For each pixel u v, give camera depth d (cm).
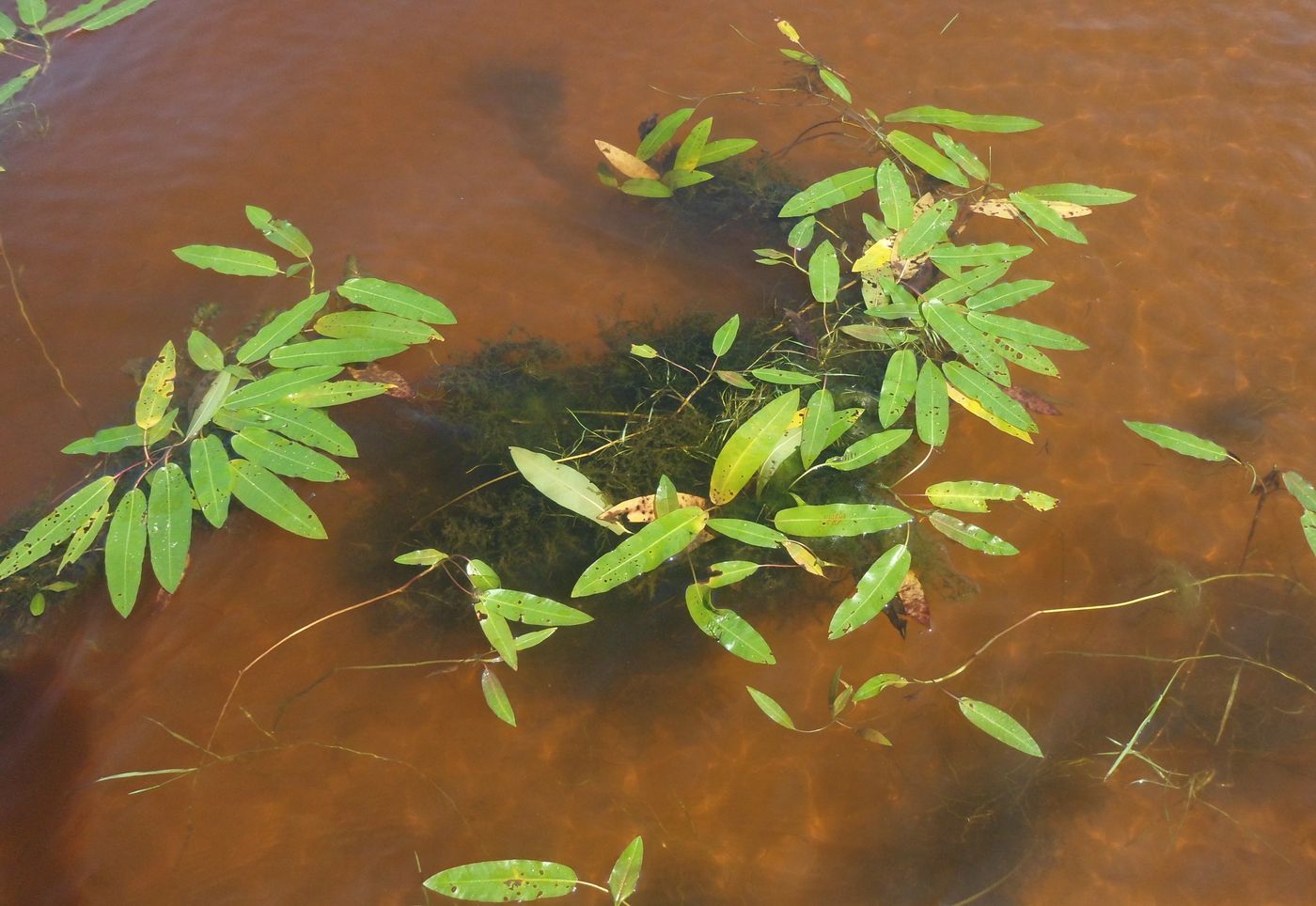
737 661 150
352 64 183
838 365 162
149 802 143
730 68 185
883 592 145
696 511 147
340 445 150
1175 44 187
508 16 188
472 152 176
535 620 145
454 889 137
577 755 146
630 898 141
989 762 146
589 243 171
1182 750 146
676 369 162
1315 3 190
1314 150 177
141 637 149
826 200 165
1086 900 141
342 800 144
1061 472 158
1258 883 142
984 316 157
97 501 146
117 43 183
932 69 185
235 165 174
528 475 151
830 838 143
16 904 140
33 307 163
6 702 146
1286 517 155
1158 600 152
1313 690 148
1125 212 173
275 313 164
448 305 166
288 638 150
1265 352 163
